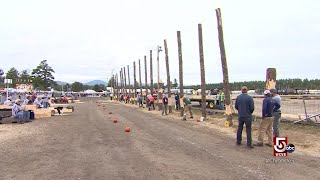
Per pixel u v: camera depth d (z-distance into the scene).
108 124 25.75
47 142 16.30
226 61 22.88
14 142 16.38
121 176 9.42
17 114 27.27
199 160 11.55
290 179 8.92
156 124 25.19
